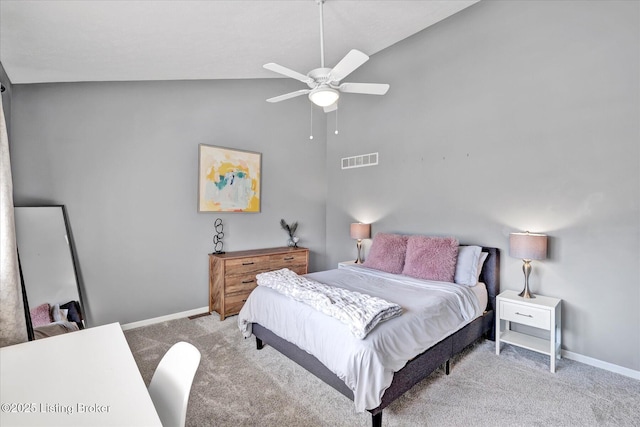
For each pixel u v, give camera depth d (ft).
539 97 9.20
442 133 11.55
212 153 12.39
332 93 7.42
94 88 9.86
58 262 9.00
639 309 7.68
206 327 10.69
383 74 13.52
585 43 8.38
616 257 7.99
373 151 14.03
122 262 10.41
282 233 14.73
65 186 9.37
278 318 7.87
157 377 3.93
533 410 6.42
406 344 6.35
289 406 6.53
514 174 9.74
